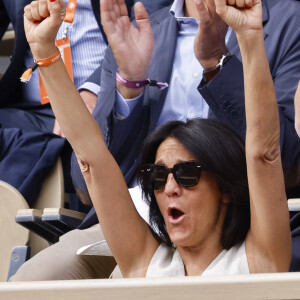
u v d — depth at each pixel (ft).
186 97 28.32
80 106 18.15
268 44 28.02
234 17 15.21
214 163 17.74
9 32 45.21
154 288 10.86
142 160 19.15
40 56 17.37
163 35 29.60
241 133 25.39
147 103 28.35
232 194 17.87
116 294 10.97
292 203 21.99
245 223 17.97
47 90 17.90
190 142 17.92
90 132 18.38
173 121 18.78
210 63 25.59
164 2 37.42
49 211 27.14
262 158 16.46
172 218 17.94
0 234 30.45
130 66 26.71
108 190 18.75
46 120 37.68
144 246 19.06
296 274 10.78
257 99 15.81
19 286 11.28
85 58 37.42
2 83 38.55
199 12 24.57
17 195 30.37
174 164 18.04
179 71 28.73
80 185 28.27
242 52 15.61
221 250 18.08
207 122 18.48
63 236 25.85
